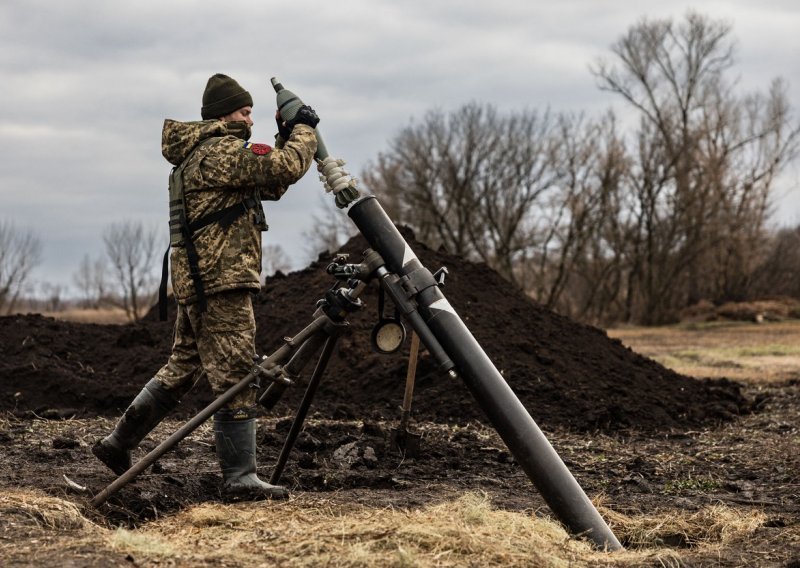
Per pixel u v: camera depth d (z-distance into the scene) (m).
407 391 6.58
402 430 6.58
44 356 9.86
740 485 6.26
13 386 8.99
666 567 3.91
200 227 4.63
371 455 6.36
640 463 6.92
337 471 5.87
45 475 4.98
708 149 46.88
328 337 4.77
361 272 4.73
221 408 4.71
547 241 46.88
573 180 46.16
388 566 3.50
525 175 46.16
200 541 3.90
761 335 31.20
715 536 4.66
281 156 4.64
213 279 4.59
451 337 4.61
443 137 46.41
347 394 9.34
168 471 5.49
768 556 4.23
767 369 16.09
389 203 46.97
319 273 11.71
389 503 4.91
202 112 4.97
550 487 4.36
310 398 4.95
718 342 26.95
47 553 3.50
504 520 4.20
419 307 4.69
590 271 48.44
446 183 46.50
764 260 52.12
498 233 46.41
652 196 46.84
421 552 3.68
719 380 11.65
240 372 4.66
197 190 4.64
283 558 3.59
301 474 5.71
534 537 4.00
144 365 9.95
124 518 4.52
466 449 7.06
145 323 12.06
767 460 7.14
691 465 7.00
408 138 46.84
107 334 10.71
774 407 10.35
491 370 4.55
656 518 4.95
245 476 4.77
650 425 8.93
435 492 5.46
